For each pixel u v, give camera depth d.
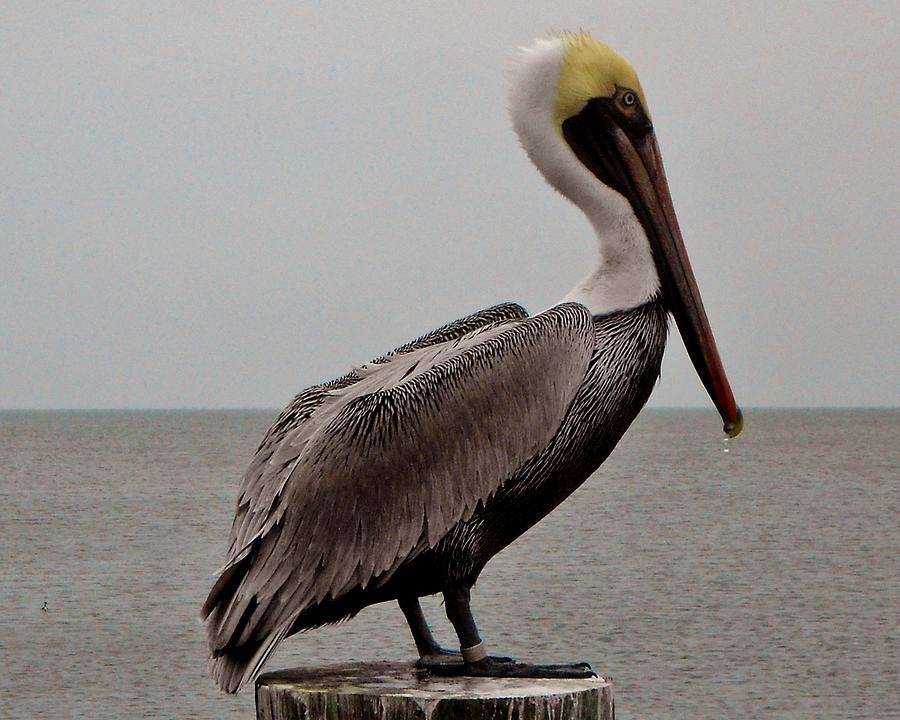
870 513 47.38
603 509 49.22
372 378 6.42
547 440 6.18
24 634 22.08
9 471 76.94
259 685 5.70
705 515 46.28
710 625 22.77
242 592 6.00
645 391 6.55
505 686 5.59
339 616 6.26
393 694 5.38
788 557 32.97
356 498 6.04
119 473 74.81
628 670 19.53
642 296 6.56
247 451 110.94
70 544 35.84
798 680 18.97
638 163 6.74
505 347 6.23
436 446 6.10
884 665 19.83
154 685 18.59
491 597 25.27
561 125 6.78
